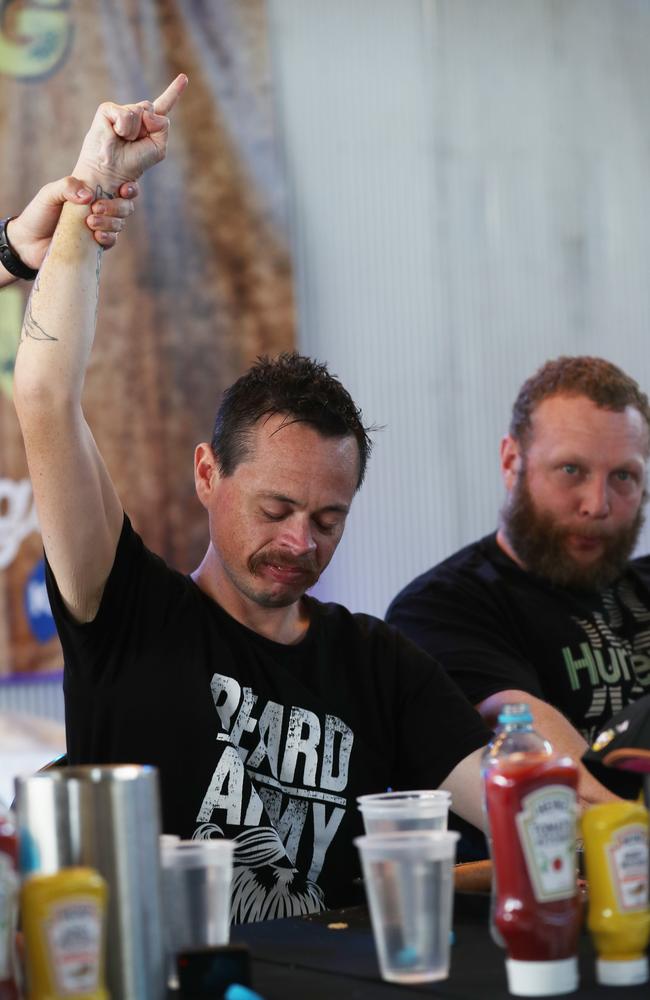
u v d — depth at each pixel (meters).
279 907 4.27
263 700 4.54
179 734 4.39
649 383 17.56
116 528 4.51
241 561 4.50
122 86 14.41
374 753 4.71
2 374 13.30
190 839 4.29
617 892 2.88
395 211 16.23
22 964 2.72
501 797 2.84
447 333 16.44
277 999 2.84
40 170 13.97
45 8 14.03
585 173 17.34
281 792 4.48
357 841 3.05
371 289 16.05
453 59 16.66
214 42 14.93
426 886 2.97
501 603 6.09
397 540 15.91
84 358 4.22
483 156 16.78
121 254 14.42
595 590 6.23
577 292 17.20
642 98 17.66
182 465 14.55
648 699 3.49
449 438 16.31
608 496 6.07
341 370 15.84
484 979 2.96
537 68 17.12
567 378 6.20
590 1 17.44
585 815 2.93
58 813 2.66
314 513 4.46
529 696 5.57
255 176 15.09
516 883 2.81
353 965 3.14
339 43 16.02
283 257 15.16
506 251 16.81
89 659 4.46
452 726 4.77
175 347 14.62
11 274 4.35
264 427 4.45
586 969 3.03
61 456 4.20
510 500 6.28
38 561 13.44
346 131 16.02
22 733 13.35
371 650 4.83
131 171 4.19
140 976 2.64
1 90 13.80
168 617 4.54
